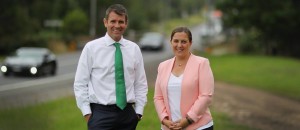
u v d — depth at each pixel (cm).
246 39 5462
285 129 1272
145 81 630
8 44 4756
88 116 604
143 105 625
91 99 603
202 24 15050
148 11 12950
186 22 15588
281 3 4688
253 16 4759
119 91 598
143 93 626
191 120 593
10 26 4941
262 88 2178
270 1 4684
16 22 4975
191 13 18900
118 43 604
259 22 4806
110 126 601
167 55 4875
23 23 5062
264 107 1653
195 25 14500
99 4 7406
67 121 1187
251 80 2462
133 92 616
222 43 6325
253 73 2788
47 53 2792
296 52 5069
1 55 4641
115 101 596
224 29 7362
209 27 7556
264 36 5138
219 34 7612
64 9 7281
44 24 6556
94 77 602
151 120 1193
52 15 6856
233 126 1248
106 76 597
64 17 6944
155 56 4703
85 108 600
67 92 1925
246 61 3650
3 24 4909
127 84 604
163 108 616
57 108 1409
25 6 6500
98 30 7275
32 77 2606
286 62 3625
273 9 4712
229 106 1634
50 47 5294
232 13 4881
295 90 2145
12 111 1340
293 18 4684
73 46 5731
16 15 4981
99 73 598
